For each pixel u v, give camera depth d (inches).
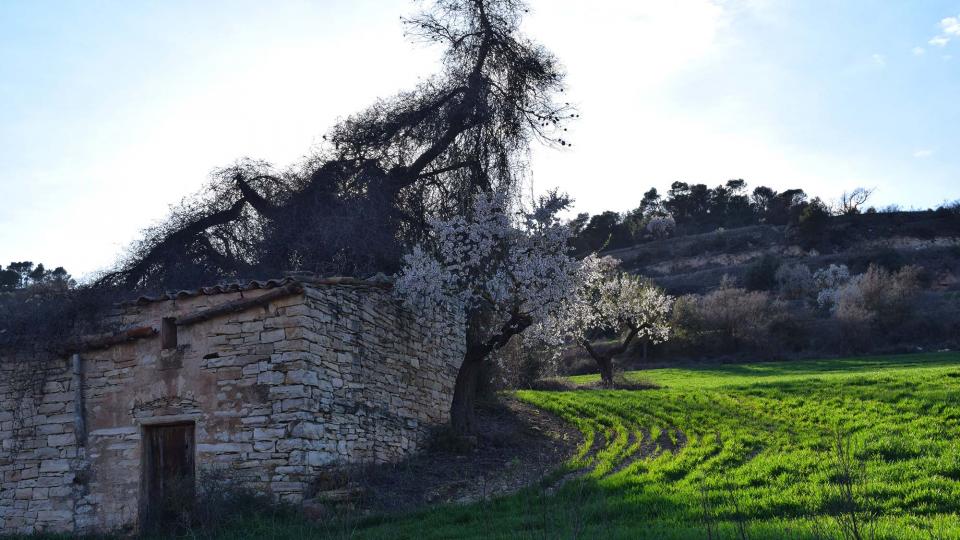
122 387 622.2
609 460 671.8
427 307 727.7
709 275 3366.1
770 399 953.5
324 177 864.9
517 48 920.3
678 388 1183.6
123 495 602.2
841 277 2864.2
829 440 669.3
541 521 468.8
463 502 561.0
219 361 597.6
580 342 1470.2
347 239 787.4
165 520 575.5
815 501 486.6
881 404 828.0
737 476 569.3
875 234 3617.1
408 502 569.3
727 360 2087.8
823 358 2007.9
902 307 2146.9
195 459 591.5
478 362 756.0
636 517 476.1
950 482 504.4
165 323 622.8
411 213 864.9
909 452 596.1
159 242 869.2
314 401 581.0
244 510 542.6
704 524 444.5
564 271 732.0
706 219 4808.1
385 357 691.4
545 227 740.0
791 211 4077.3
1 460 644.7
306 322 585.3
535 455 717.3
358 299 661.9
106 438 618.2
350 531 479.2
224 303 603.5
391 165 888.3
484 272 726.5
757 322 2172.7
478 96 870.4
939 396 814.5
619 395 1070.4
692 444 714.8
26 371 649.6
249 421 578.9
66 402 633.0
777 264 3181.6
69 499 617.6
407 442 699.4
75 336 635.5
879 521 431.8
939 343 2023.9
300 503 547.5
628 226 4458.7
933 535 384.2
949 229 3577.8
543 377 1381.6
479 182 847.7
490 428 802.8
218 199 892.6
